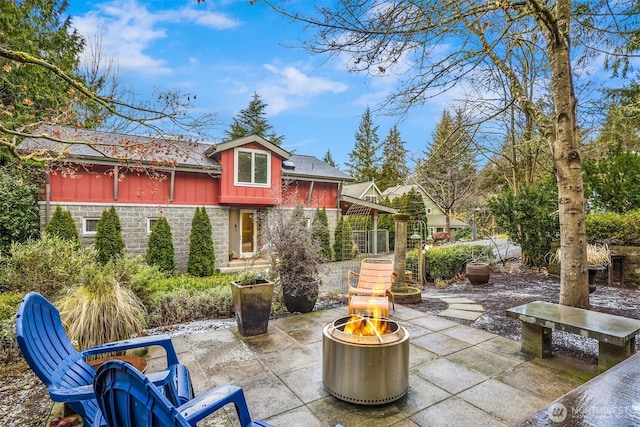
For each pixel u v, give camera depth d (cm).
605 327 285
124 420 132
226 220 1127
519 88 521
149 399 120
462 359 327
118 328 326
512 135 1062
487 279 735
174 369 225
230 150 1101
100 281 340
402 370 253
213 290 575
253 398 261
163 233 951
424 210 1964
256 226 1113
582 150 956
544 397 257
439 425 224
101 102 388
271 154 1185
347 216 1427
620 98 802
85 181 894
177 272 1029
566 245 445
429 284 769
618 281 710
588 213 886
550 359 325
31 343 179
